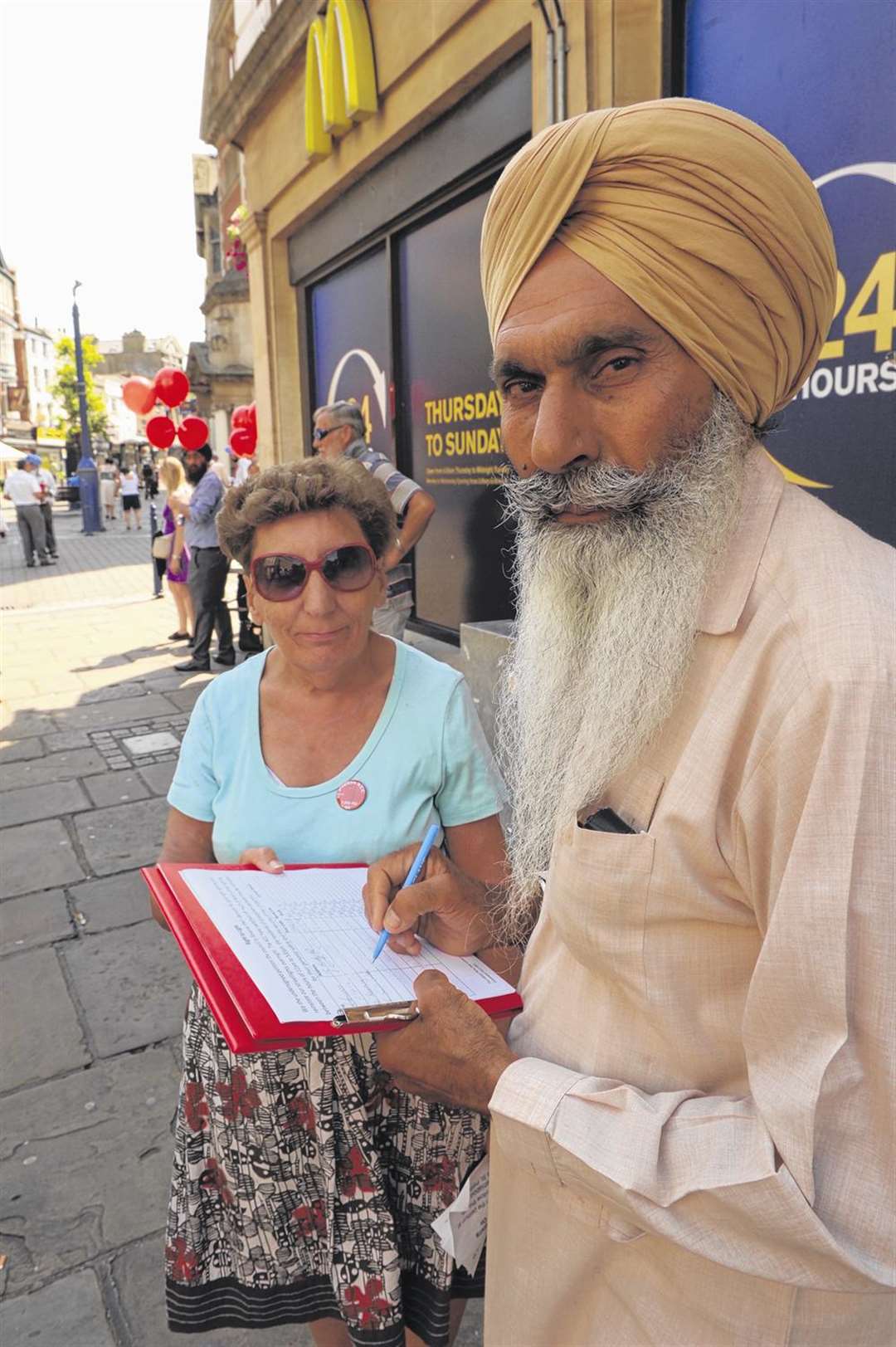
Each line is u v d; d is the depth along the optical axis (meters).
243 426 9.72
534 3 3.34
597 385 0.81
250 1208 1.36
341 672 1.40
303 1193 1.36
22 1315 1.91
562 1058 0.94
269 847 1.42
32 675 7.59
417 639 5.45
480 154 4.19
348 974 1.11
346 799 1.41
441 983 1.02
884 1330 0.81
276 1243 1.37
